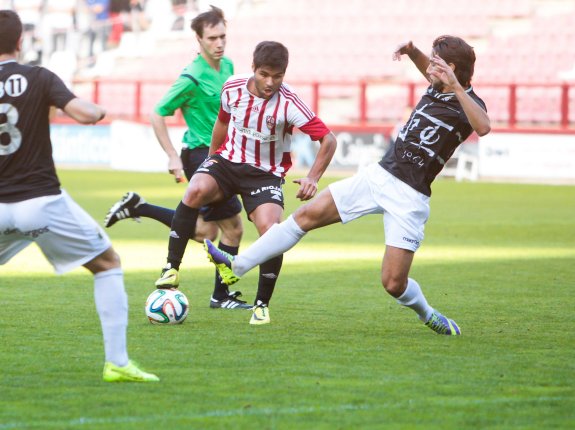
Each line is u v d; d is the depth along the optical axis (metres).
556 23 88.56
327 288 26.17
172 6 104.88
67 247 14.47
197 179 20.84
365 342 18.34
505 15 90.75
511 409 13.37
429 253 34.94
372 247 37.00
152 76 98.25
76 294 24.23
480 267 31.09
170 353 17.06
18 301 23.02
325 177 76.12
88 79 93.94
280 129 20.72
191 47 99.19
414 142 18.61
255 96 20.47
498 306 23.27
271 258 19.45
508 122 78.06
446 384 14.80
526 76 85.88
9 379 14.86
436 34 91.44
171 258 20.72
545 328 20.14
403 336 19.06
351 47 93.69
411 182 18.62
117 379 14.72
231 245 23.62
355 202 19.03
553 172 74.12
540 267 31.14
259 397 13.90
